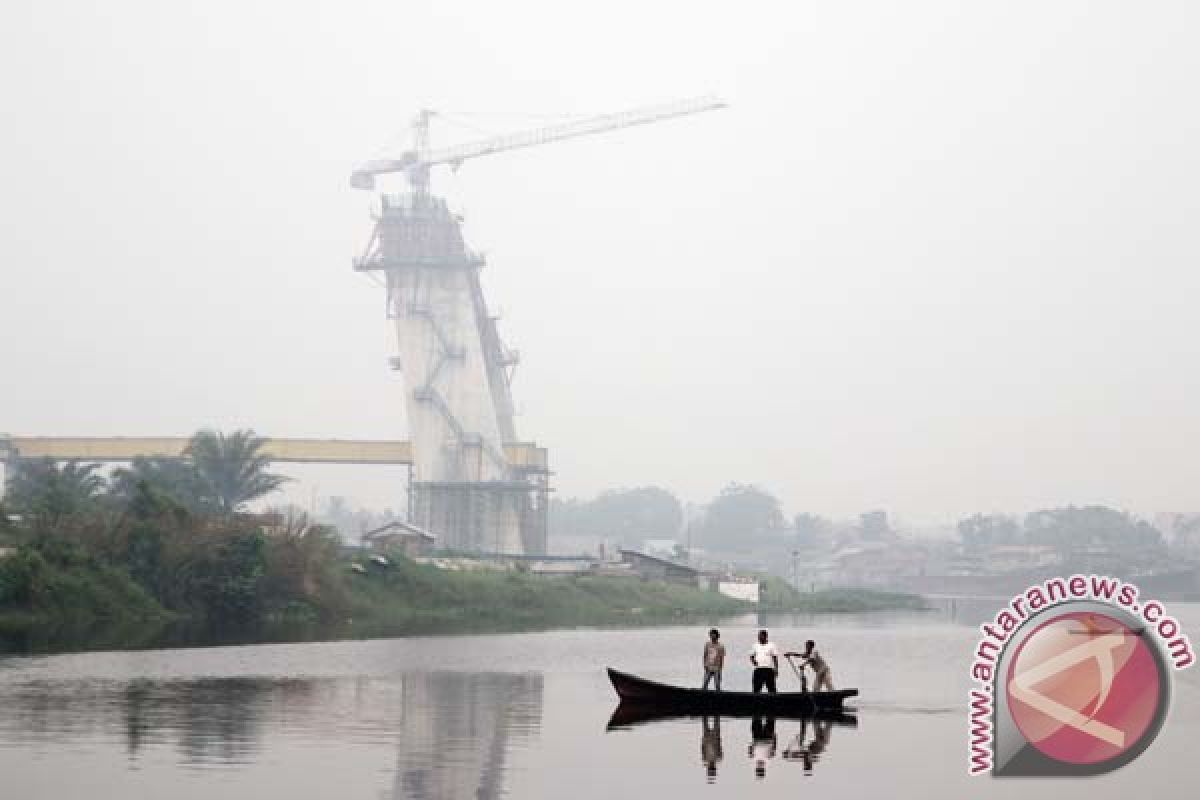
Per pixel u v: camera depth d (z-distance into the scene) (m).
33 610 100.88
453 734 47.66
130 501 125.44
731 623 157.00
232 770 38.97
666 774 39.88
